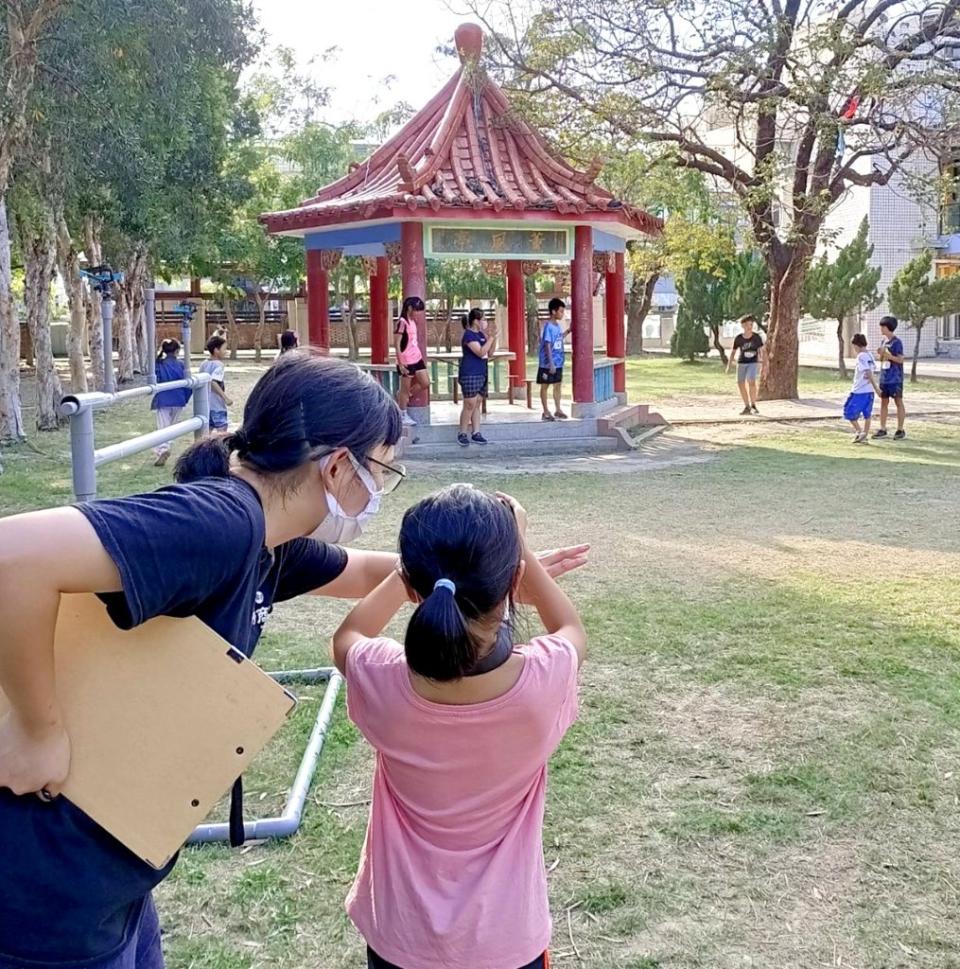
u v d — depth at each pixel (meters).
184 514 1.77
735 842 3.88
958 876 3.66
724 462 13.63
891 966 3.17
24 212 16.67
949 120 17.66
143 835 1.84
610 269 17.08
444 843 2.19
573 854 3.79
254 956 3.22
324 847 3.84
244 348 42.91
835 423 17.81
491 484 12.06
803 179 20.66
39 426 17.33
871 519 9.81
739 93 17.05
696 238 23.92
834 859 3.77
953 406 20.75
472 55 15.75
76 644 1.84
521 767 2.16
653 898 3.52
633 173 18.02
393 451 2.10
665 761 4.55
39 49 13.52
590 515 10.15
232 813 2.09
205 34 16.81
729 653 5.95
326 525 2.03
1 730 1.77
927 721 4.96
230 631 1.92
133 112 15.60
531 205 14.20
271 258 37.31
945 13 17.69
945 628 6.39
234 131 28.83
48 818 1.79
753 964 3.18
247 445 1.98
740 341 19.16
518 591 2.47
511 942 2.16
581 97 16.86
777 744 4.71
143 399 22.52
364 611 2.38
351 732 4.82
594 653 5.96
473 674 2.09
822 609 6.81
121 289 27.23
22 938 1.78
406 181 14.01
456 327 41.31
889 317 15.68
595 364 15.98
